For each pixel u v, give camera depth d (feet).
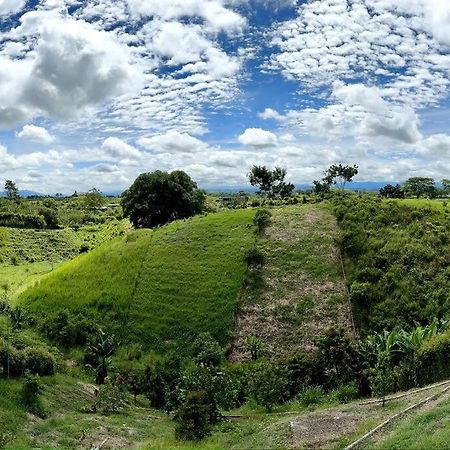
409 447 63.77
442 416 73.87
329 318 178.40
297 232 225.76
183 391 123.54
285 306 185.88
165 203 313.53
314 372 138.62
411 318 167.22
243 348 170.60
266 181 344.08
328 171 330.34
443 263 185.16
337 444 73.31
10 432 99.25
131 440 103.55
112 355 172.14
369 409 93.66
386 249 199.21
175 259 215.10
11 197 577.02
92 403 133.18
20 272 290.15
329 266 203.31
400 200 244.63
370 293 182.80
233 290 194.70
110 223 451.94
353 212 231.09
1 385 119.14
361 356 130.41
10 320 184.65
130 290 200.23
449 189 377.71
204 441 94.17
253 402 126.31
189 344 175.22
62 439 100.68
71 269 219.00
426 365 108.99
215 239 226.79
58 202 649.61
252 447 81.97
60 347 175.94
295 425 88.12
